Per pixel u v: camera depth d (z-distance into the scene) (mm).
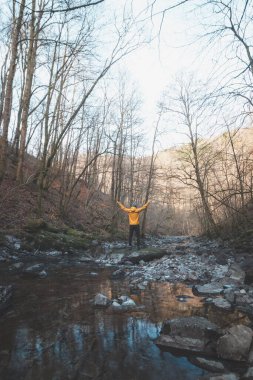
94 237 17094
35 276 8375
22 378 3457
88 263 10992
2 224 12609
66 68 18234
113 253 12500
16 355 3973
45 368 3666
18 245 11422
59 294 6715
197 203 23812
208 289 7078
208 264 10250
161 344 4281
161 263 10750
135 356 3963
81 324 5016
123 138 24688
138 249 13148
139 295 6832
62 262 10789
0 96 19406
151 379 3449
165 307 5953
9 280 7738
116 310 5719
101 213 26031
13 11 12734
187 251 14531
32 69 17656
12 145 22031
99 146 26859
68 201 19078
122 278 8570
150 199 24734
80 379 3447
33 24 14969
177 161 19516
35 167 21891
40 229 13273
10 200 14734
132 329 4824
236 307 5965
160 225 44344
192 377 3484
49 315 5398
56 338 4480
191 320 4594
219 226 19875
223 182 17016
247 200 14672
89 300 6332
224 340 3975
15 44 12344
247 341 3939
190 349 4117
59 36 15992
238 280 7672
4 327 4852
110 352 4062
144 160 28781
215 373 3514
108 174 41094
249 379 3357
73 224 18594
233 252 12680
